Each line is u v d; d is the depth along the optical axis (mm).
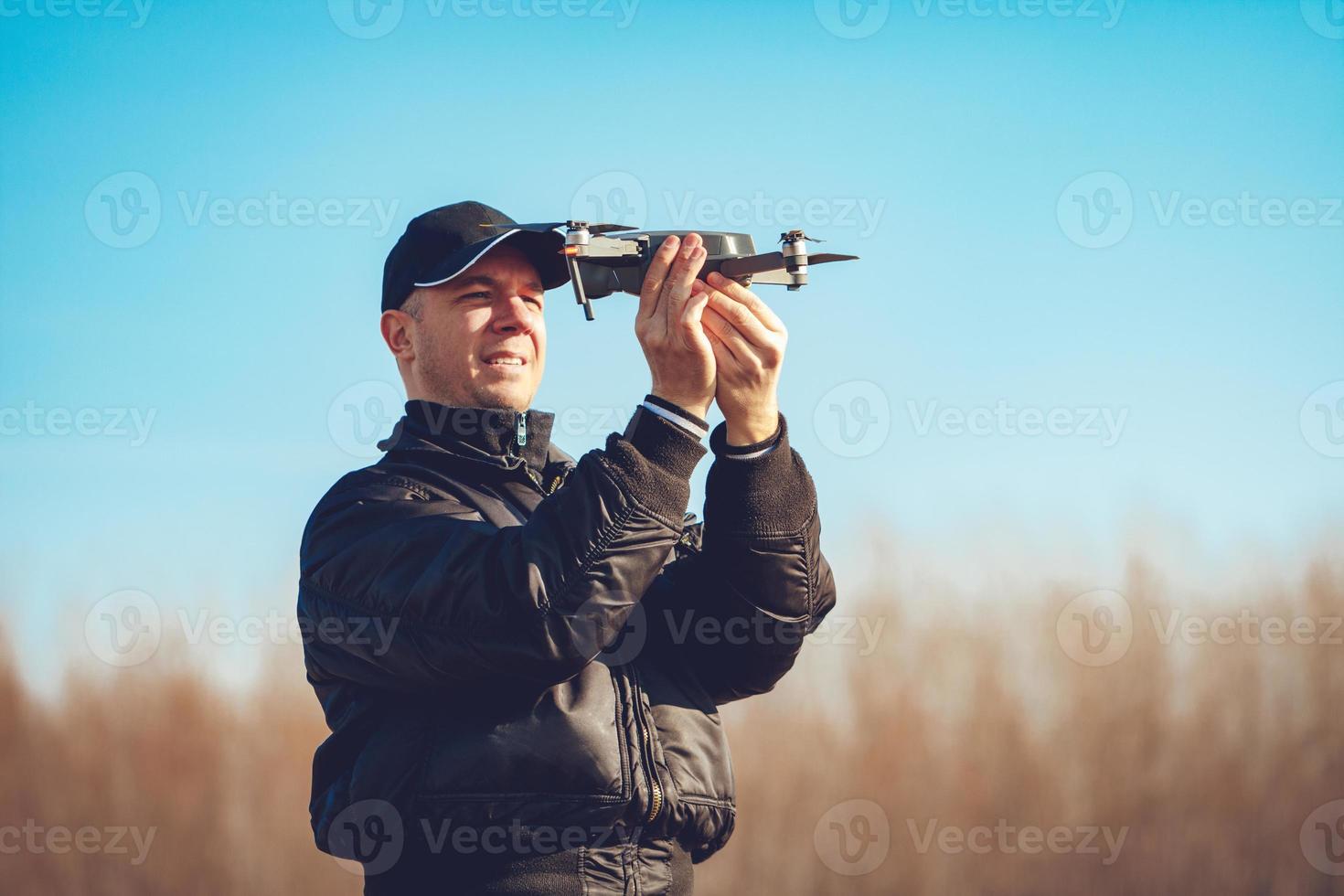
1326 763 19516
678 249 4746
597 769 4672
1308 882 19047
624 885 4754
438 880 4742
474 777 4625
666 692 5141
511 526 4711
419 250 5566
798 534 5121
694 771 5004
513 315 5418
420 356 5504
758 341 4781
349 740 4996
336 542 4992
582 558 4465
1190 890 18906
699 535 5879
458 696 4746
